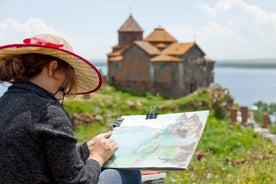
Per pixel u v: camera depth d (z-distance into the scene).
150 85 52.03
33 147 2.83
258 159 6.82
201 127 3.60
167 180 7.35
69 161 2.87
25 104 2.89
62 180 2.88
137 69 53.03
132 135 3.76
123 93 49.94
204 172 7.47
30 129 2.82
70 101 34.44
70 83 3.23
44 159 2.87
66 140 2.87
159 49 54.09
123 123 4.03
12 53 3.04
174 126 3.73
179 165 3.25
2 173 2.81
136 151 3.55
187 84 52.16
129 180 3.47
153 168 3.31
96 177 3.16
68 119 2.97
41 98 2.95
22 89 2.99
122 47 59.78
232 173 7.77
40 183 2.86
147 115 4.02
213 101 40.44
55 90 3.17
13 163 2.80
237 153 24.36
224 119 40.06
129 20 61.69
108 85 53.56
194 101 40.31
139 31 61.09
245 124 40.94
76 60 3.12
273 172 6.00
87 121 33.44
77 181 2.92
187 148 3.41
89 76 3.36
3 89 3.14
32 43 3.07
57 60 3.10
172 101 40.91
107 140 3.51
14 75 3.08
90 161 3.29
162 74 51.53
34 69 3.06
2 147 2.82
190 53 52.41
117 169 3.45
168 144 3.52
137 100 40.50
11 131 2.82
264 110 95.94
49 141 2.83
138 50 52.91
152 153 3.47
